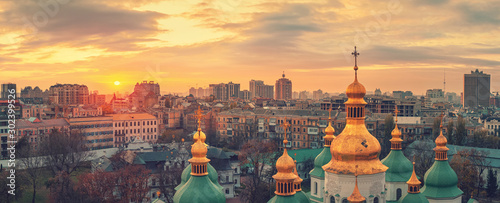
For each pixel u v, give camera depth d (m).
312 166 187.00
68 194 144.50
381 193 75.38
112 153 193.75
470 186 155.25
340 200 75.44
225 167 163.38
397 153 102.31
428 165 164.62
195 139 83.94
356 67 78.19
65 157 184.75
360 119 76.94
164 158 163.12
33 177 156.38
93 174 145.50
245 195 155.25
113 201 138.50
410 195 85.81
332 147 77.19
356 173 70.50
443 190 97.50
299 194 83.62
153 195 155.50
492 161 170.00
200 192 79.44
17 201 152.88
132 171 143.75
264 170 184.12
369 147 74.81
